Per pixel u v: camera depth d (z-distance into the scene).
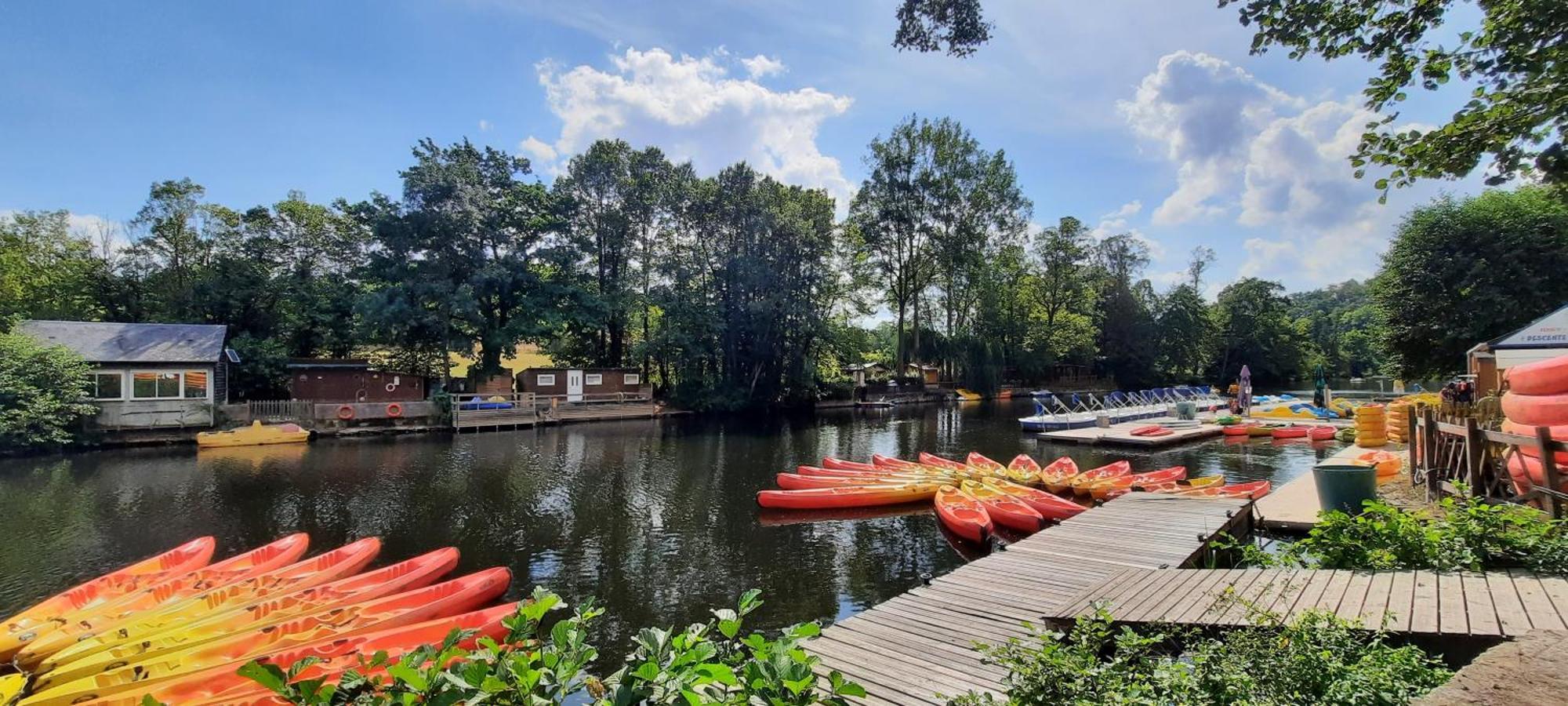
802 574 10.02
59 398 20.78
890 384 45.69
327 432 25.52
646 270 39.44
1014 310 56.12
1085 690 3.36
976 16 5.53
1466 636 4.04
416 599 7.86
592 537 11.96
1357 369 73.44
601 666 7.27
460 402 28.98
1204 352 61.25
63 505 14.09
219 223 33.03
